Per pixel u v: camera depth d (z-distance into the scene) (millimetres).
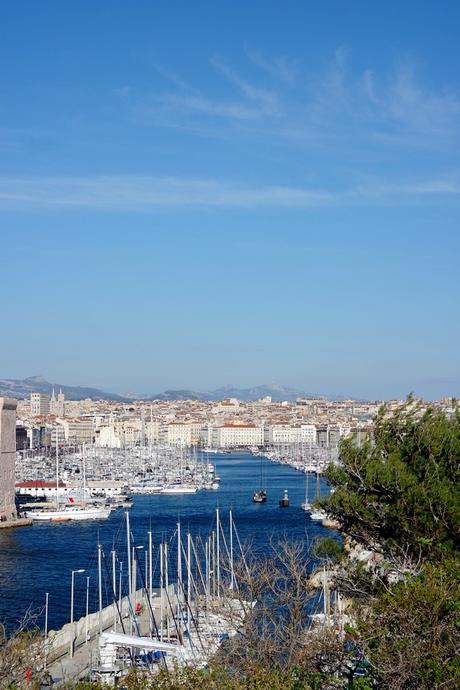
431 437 47125
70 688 52812
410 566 42594
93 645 92000
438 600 34719
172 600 113562
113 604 110312
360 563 47188
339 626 51844
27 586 127438
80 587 126562
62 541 172500
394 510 45156
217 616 76000
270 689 38500
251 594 54188
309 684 40062
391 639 35281
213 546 118375
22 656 51156
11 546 165750
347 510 46656
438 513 43688
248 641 48500
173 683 39781
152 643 80125
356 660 41688
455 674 32719
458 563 39156
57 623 106812
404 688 34125
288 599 52375
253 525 192875
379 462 46750
